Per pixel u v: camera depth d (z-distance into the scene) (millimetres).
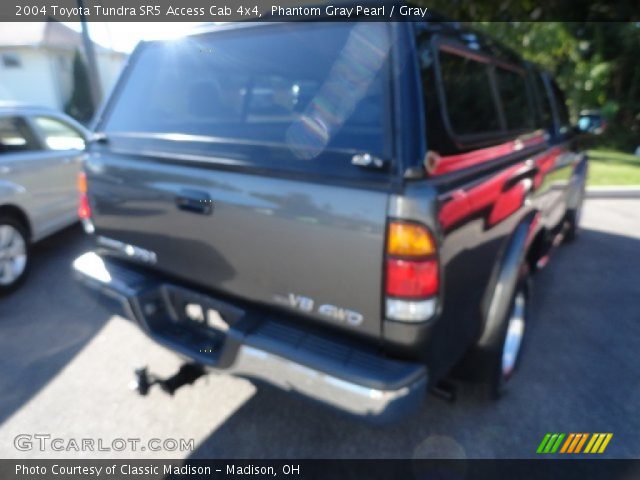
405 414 1779
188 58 2535
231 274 2158
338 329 1924
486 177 2164
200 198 2143
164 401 2764
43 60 22781
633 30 15820
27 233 4391
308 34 2088
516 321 2857
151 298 2455
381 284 1748
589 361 3189
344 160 1815
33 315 3777
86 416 2645
